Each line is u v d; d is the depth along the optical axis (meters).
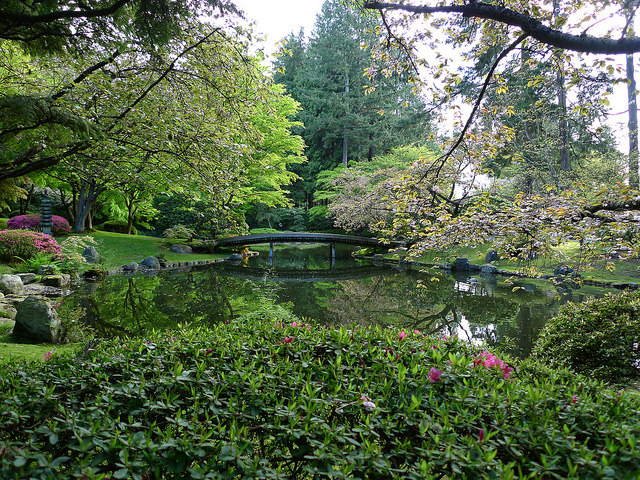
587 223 3.34
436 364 1.91
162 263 14.68
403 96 27.27
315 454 1.24
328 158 31.81
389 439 1.46
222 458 1.19
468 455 1.19
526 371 2.39
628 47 2.24
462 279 13.39
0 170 3.97
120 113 4.43
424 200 4.50
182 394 1.71
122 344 2.28
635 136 14.26
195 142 4.82
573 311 4.35
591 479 1.11
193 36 4.75
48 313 5.14
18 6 2.66
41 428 1.28
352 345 2.19
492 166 15.78
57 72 4.89
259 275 14.30
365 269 16.73
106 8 2.76
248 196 20.81
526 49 3.13
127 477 1.13
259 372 1.79
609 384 3.65
